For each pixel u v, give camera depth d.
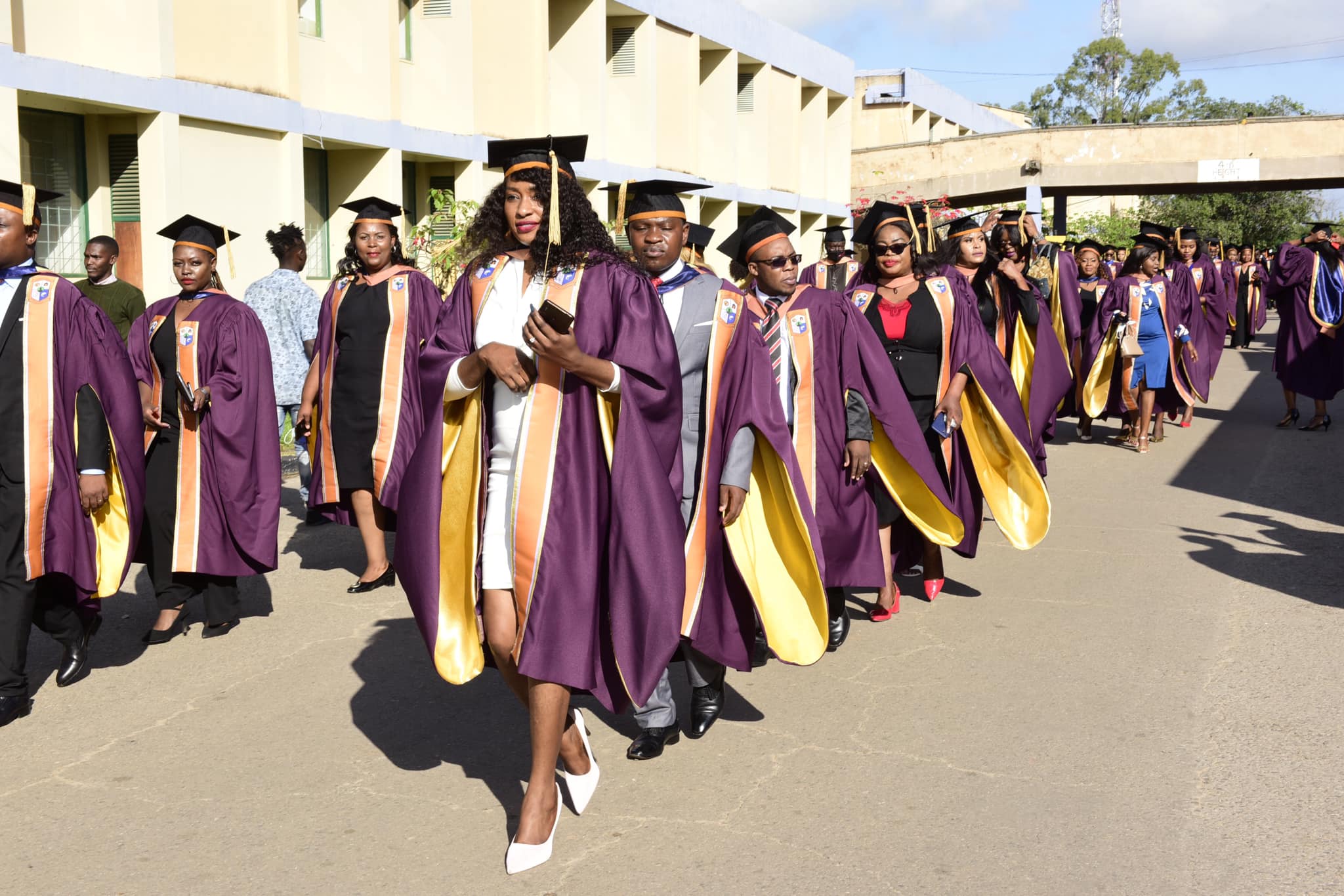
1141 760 4.46
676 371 3.79
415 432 7.15
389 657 5.84
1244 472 11.02
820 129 30.31
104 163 11.97
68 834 3.95
